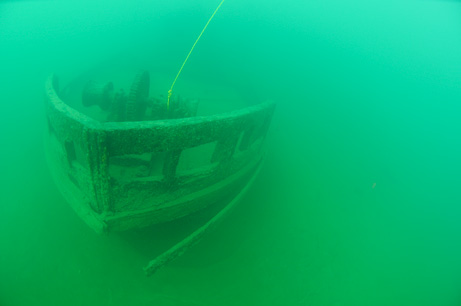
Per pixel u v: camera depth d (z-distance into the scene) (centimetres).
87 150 327
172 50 1380
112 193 371
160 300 495
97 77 980
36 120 866
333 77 1627
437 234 780
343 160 1036
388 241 729
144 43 1414
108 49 1471
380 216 808
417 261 683
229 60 1396
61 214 589
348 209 809
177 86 1017
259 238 658
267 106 549
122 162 463
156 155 497
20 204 598
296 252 647
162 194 422
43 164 706
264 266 602
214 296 521
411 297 598
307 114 1272
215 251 600
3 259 500
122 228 409
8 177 651
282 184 846
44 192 633
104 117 693
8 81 1062
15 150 732
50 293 468
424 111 1507
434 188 969
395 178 995
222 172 500
